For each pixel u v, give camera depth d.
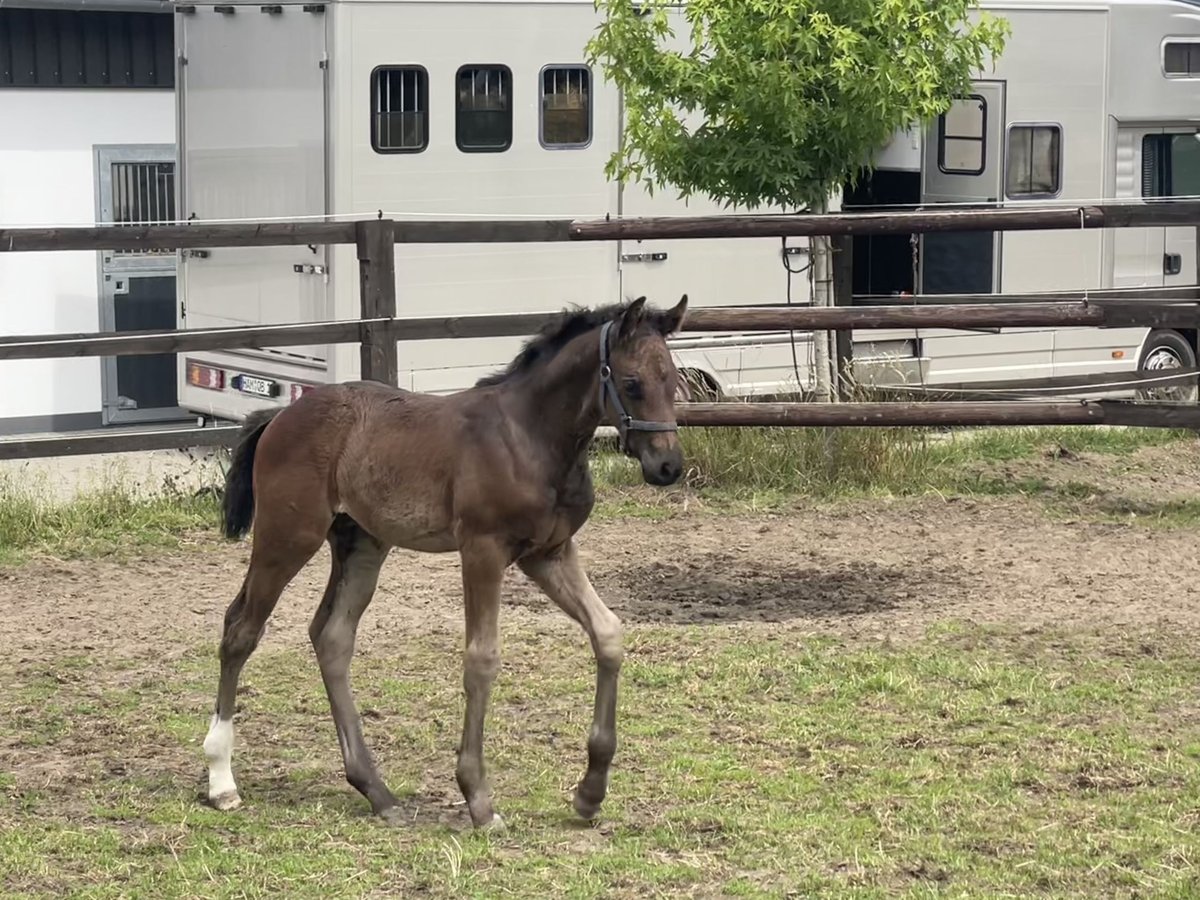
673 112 12.48
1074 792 6.48
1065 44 14.70
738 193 11.84
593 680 7.84
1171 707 7.47
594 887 5.64
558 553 6.23
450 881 5.68
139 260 15.30
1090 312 10.89
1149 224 10.99
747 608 9.18
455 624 8.80
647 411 5.86
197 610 9.09
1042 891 5.62
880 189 15.42
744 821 6.19
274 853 5.95
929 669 7.98
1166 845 5.95
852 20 11.28
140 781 6.66
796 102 11.23
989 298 13.91
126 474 12.03
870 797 6.42
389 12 12.12
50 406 15.03
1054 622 8.78
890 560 10.18
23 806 6.38
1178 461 13.16
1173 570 9.87
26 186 14.80
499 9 12.53
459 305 12.56
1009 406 11.23
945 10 11.44
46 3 14.36
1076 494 11.96
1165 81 15.25
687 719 7.34
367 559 6.57
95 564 9.94
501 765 6.85
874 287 15.63
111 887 5.62
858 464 12.03
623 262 13.16
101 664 8.15
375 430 6.32
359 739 6.46
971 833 6.08
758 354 13.68
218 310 13.25
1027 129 14.64
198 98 13.26
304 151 12.33
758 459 11.97
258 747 7.08
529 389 6.09
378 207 12.24
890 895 5.57
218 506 11.01
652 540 10.64
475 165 12.59
